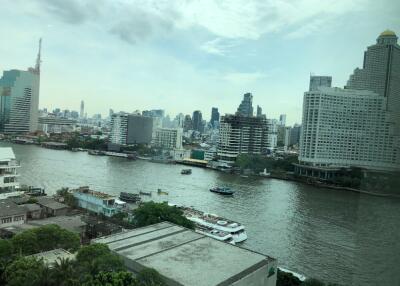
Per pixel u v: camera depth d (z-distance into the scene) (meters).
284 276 54.41
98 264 38.62
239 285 39.09
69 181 148.00
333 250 80.44
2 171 95.81
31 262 39.69
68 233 53.38
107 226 76.81
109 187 144.38
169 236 51.59
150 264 41.06
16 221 73.50
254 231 94.50
